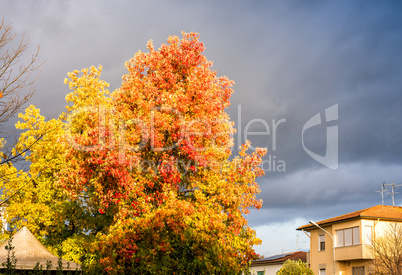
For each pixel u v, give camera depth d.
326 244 43.12
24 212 23.98
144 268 12.91
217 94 21.20
